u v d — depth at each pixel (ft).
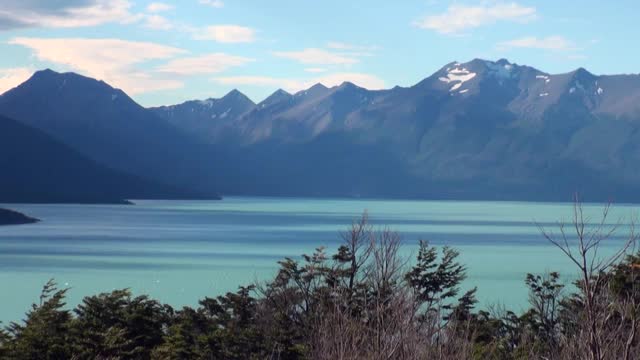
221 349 79.87
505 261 335.26
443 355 55.98
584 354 49.34
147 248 423.23
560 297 102.27
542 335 84.99
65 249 417.69
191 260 354.95
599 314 50.67
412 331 56.95
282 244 442.91
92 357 74.54
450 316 76.33
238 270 308.40
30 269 319.47
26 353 73.67
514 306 168.45
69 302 215.92
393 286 65.36
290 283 92.07
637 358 51.39
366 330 60.29
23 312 192.85
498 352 80.33
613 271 64.59
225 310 94.07
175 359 78.95
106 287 257.14
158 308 89.15
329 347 59.21
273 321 86.58
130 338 80.38
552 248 415.85
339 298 73.51
